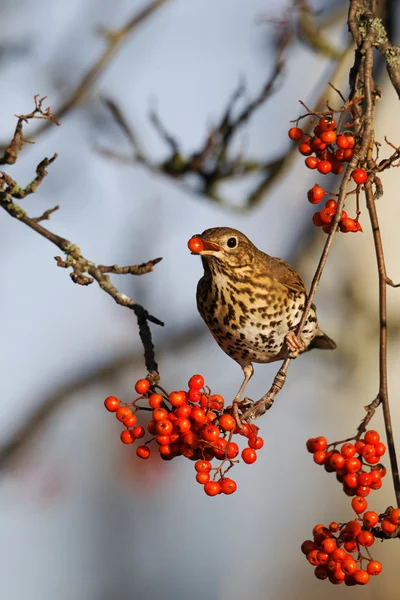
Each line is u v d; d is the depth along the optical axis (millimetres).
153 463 12766
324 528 7000
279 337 10141
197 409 6805
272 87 12133
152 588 16766
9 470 14641
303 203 16766
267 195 12703
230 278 9844
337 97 12852
